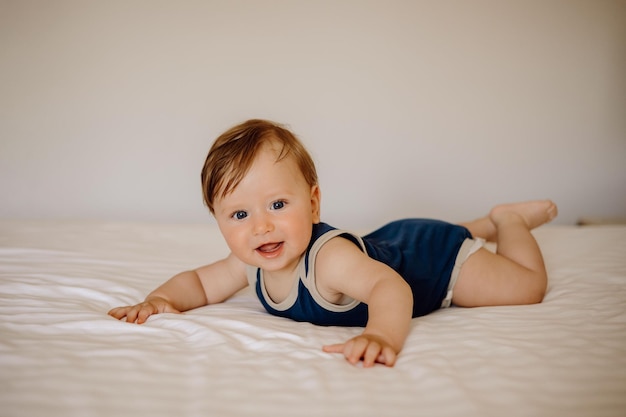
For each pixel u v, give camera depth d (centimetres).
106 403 65
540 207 149
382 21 260
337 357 82
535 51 262
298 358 81
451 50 262
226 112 263
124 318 105
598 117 266
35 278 125
